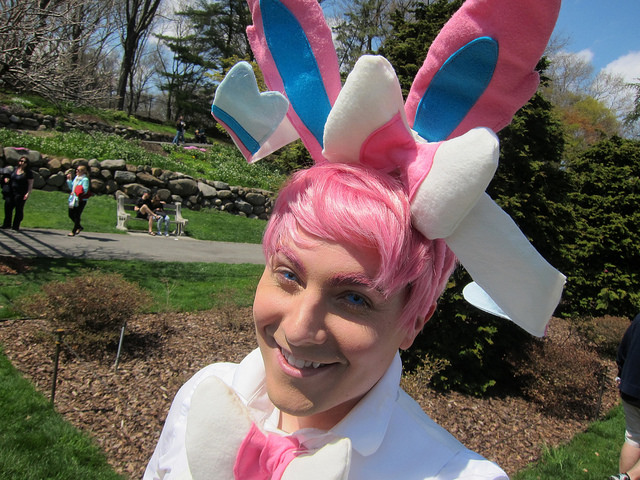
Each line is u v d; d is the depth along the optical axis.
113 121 24.45
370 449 0.76
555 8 0.68
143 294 5.31
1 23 6.09
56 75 6.98
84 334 4.64
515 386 5.47
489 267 0.71
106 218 12.15
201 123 39.06
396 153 0.74
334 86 0.83
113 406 3.90
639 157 11.36
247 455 0.73
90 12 7.84
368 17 22.84
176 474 0.91
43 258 7.79
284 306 0.74
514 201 5.05
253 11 0.88
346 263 0.68
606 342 7.91
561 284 0.68
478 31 0.73
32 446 3.17
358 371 0.73
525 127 5.23
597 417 5.09
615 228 10.38
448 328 5.06
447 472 0.76
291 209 0.74
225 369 1.15
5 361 4.29
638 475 2.97
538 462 4.04
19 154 12.89
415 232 0.73
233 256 10.70
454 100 0.78
